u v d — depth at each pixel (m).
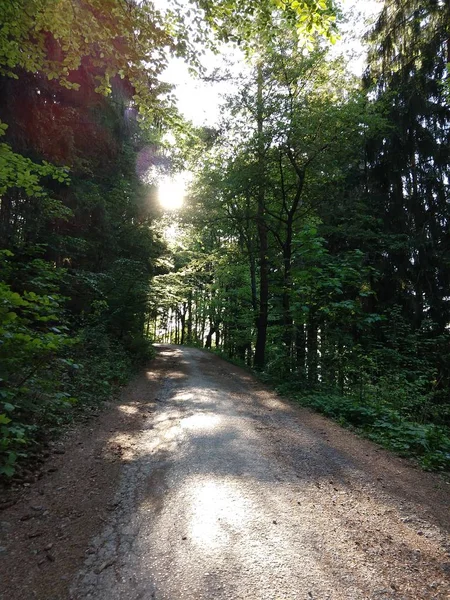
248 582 2.58
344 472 4.74
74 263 13.88
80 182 12.62
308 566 2.78
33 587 2.58
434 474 4.83
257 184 14.31
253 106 13.65
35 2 4.72
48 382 5.00
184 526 3.31
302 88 13.74
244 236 19.12
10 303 4.18
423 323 13.04
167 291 18.41
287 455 5.29
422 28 14.64
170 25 5.79
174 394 9.75
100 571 2.74
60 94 9.80
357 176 16.41
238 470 4.61
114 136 13.29
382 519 3.57
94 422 6.67
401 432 6.26
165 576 2.66
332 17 4.71
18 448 4.77
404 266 14.35
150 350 17.27
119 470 4.66
